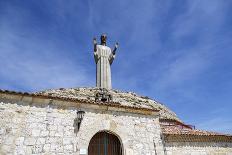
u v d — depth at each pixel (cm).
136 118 1002
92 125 885
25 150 741
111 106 949
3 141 721
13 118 765
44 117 816
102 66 1756
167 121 1439
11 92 778
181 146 1045
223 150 1145
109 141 919
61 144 803
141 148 945
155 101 1731
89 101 906
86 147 838
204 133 1134
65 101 872
